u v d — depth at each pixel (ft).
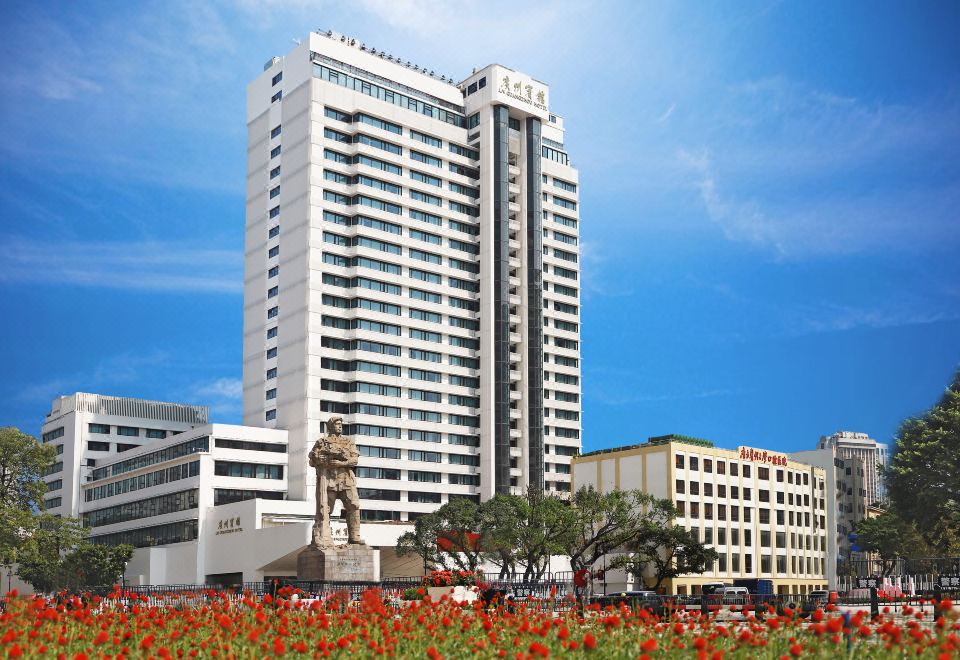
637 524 354.95
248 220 522.06
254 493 448.65
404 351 497.87
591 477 435.12
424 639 75.56
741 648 67.05
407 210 510.58
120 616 88.22
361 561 224.12
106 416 548.31
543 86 557.33
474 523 336.49
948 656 53.42
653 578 387.34
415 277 508.94
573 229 570.87
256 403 494.18
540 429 523.70
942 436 325.21
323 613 84.89
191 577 427.74
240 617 86.99
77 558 419.54
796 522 469.57
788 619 76.69
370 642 68.33
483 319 523.29
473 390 520.01
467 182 535.60
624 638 71.10
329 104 495.82
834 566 504.02
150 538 465.47
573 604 115.24
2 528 357.00
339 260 489.26
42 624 77.92
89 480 535.60
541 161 553.64
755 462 450.71
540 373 528.63
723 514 428.56
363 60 516.73
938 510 332.19
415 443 492.54
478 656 66.59
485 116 539.70
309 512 424.46
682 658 64.23
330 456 226.58
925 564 319.06
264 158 517.55
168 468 461.78
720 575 418.92
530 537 312.71
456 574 185.26
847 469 606.55
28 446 372.79
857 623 66.59
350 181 499.10
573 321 560.61
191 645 70.85
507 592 187.42
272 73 521.65
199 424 583.58
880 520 472.44
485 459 509.76
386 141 508.53
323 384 473.26
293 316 481.87
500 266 526.16
